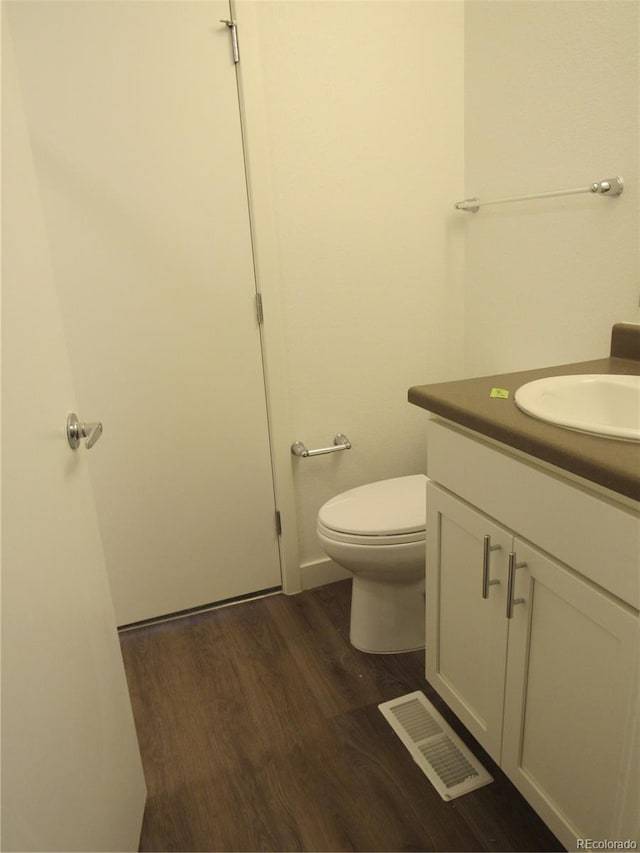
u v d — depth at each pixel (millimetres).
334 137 1824
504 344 1940
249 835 1273
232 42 1646
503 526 1111
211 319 1835
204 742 1515
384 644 1792
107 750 1072
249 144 1721
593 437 928
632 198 1393
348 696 1642
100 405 1795
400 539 1596
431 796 1337
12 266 823
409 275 2033
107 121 1610
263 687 1691
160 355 1812
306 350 1968
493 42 1756
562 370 1378
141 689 1714
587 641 946
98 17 1539
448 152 1964
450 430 1229
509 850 1213
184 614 2066
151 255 1731
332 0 1719
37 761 753
